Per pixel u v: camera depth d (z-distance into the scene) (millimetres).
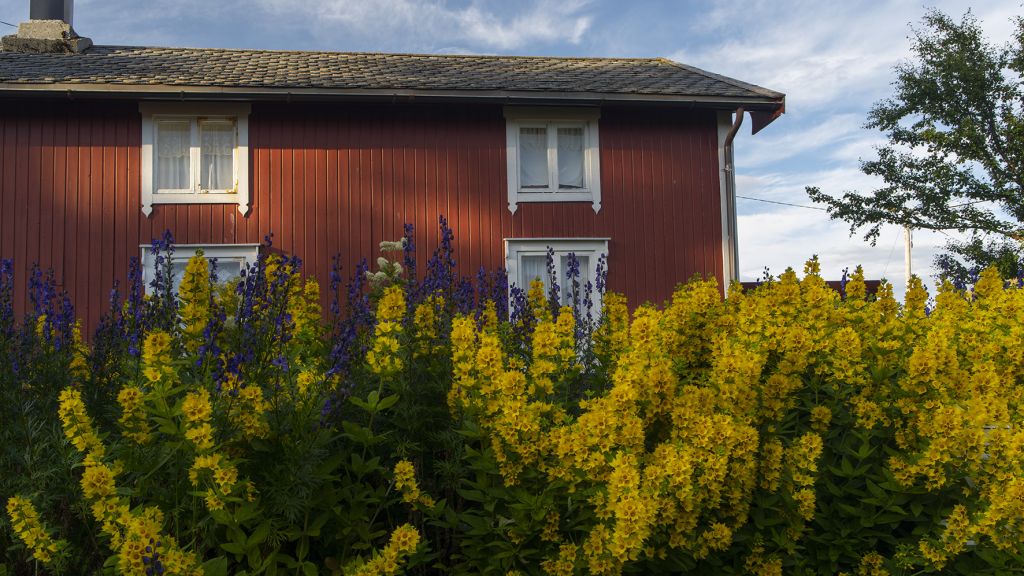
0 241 10789
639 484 3039
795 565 3607
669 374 3510
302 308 4293
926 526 3656
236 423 2996
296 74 11953
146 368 3098
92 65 11883
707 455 3188
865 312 4727
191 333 3740
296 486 2986
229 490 2793
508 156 11953
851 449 3867
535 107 12031
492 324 4535
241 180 11359
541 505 3189
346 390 3203
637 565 3311
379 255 11539
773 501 3525
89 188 11055
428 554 3420
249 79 11289
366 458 3533
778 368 3996
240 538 2863
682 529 3170
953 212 19922
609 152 12164
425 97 11367
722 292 12094
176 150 11461
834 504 3697
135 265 4578
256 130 11484
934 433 3617
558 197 11984
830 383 4141
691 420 3291
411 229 4793
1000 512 3314
